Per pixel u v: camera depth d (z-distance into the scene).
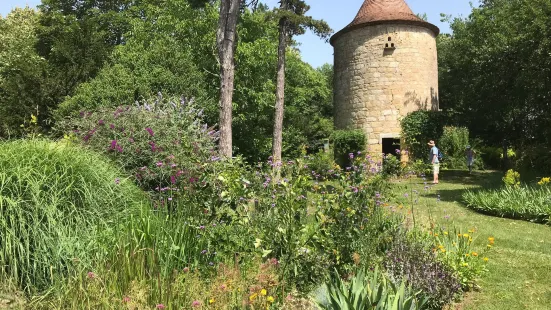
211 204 4.33
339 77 20.34
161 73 13.33
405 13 19.03
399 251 4.45
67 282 3.47
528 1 15.45
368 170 5.12
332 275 4.08
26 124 13.96
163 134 7.09
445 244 4.94
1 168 3.93
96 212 4.08
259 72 18.20
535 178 14.17
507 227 7.50
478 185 13.13
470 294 4.47
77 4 25.39
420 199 10.14
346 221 4.18
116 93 12.25
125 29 23.67
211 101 14.14
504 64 17.69
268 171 5.25
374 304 3.08
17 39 23.14
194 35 17.14
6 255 3.53
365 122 18.98
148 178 6.21
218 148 9.84
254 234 4.19
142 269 3.44
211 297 3.24
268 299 3.25
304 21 12.49
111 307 3.01
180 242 3.95
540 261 5.48
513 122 22.30
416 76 18.84
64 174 4.11
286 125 24.81
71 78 15.31
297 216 4.10
